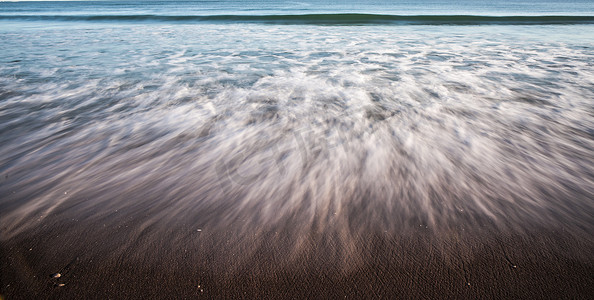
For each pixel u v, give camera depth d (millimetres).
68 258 1448
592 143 2670
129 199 1898
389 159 2361
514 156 2434
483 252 1487
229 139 2777
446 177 2113
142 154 2521
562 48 8031
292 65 6059
